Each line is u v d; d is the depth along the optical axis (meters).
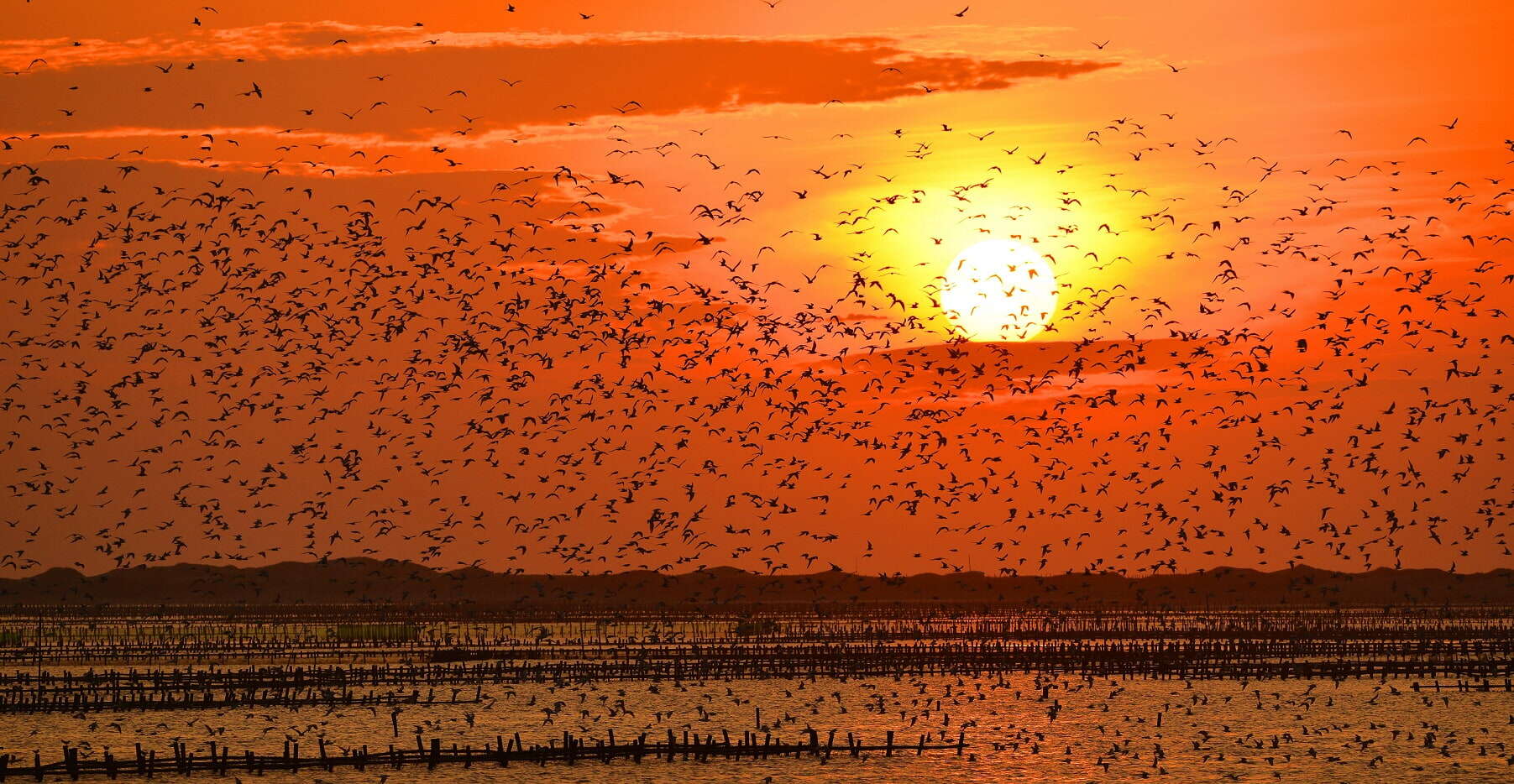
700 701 87.62
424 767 62.94
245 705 83.50
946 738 72.25
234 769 62.38
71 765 60.25
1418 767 64.75
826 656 110.12
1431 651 122.56
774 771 62.97
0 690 88.12
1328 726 77.56
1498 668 105.12
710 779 60.75
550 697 88.94
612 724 78.25
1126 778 62.22
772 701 87.69
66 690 83.06
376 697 86.75
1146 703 87.19
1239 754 68.31
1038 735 72.81
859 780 61.09
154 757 61.22
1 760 57.62
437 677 97.88
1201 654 117.75
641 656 109.62
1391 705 86.44
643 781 60.03
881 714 81.88
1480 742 71.94
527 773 61.91
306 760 62.62
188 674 91.38
